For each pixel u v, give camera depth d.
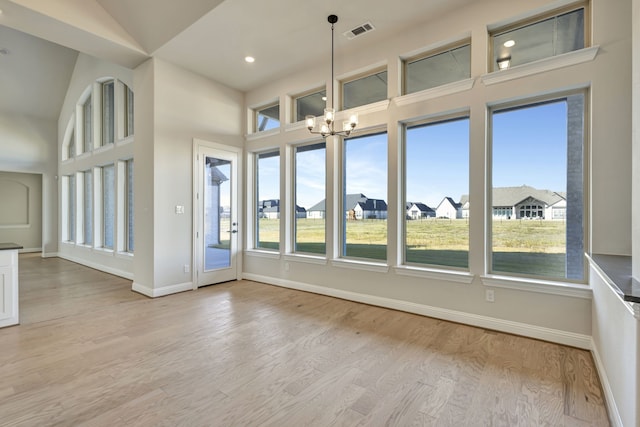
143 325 3.18
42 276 5.57
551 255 2.92
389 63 3.68
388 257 3.72
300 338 2.86
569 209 2.85
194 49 3.96
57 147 8.14
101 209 6.50
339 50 3.95
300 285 4.56
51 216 8.02
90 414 1.79
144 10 3.54
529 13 2.88
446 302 3.32
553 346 2.67
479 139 3.11
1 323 3.10
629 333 1.47
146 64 4.25
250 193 5.35
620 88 2.46
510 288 2.95
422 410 1.83
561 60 2.67
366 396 1.98
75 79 7.31
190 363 2.39
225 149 5.00
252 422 1.73
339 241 4.29
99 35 3.64
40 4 3.18
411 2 3.07
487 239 3.18
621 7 2.47
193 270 4.61
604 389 1.97
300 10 3.17
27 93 7.27
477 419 1.75
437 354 2.54
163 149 4.25
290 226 4.82
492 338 2.85
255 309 3.69
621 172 2.45
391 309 3.68
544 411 1.82
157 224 4.20
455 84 3.20
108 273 5.85
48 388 2.05
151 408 1.85
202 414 1.80
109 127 6.41
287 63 4.29
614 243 2.47
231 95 5.11
